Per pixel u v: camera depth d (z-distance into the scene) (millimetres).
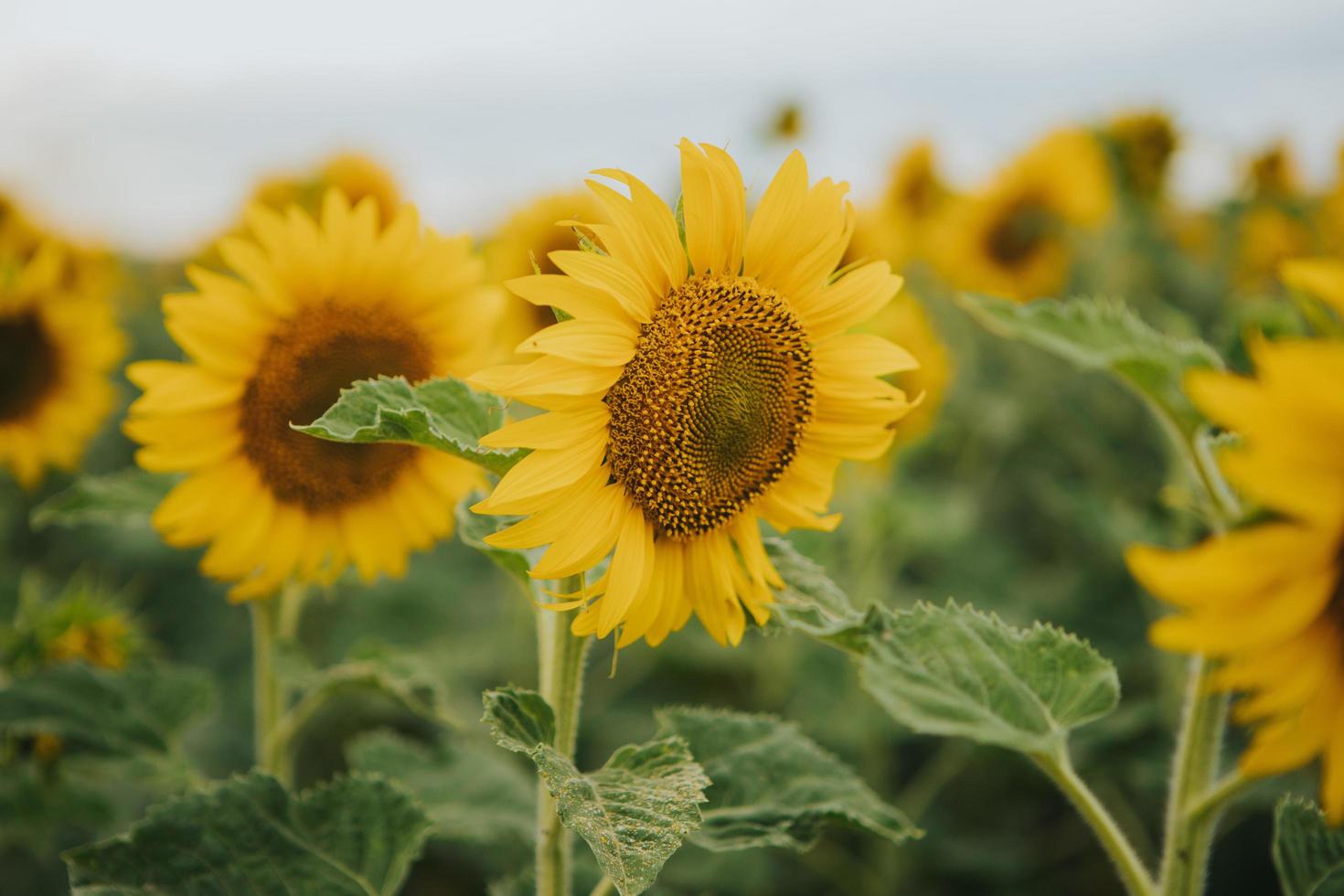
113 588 1956
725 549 762
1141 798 1441
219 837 792
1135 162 2361
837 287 790
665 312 741
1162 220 2617
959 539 1734
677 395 732
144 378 903
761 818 813
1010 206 2318
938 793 1515
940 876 1395
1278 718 625
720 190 750
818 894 1378
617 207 725
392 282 930
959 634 784
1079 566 1836
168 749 963
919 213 2666
